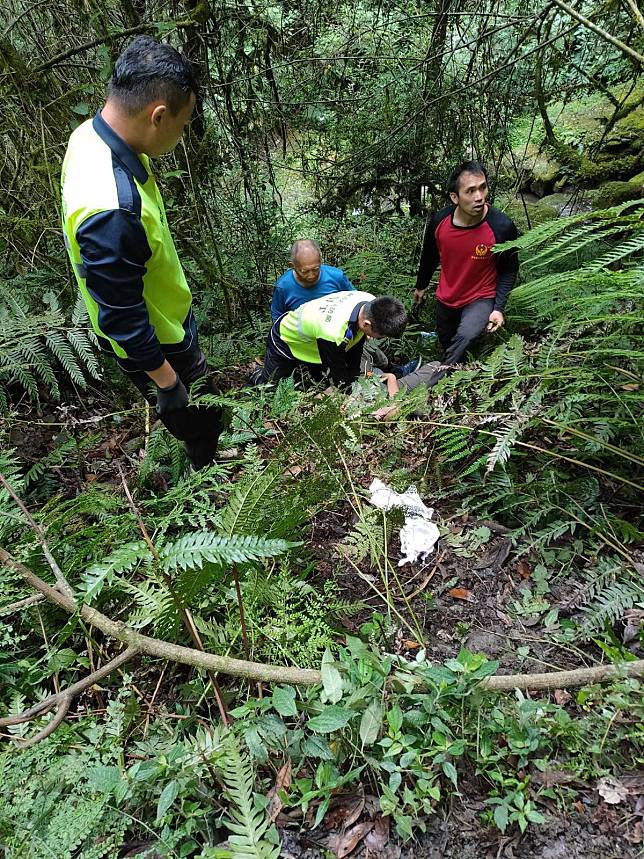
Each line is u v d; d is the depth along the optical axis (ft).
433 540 7.06
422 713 4.57
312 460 6.92
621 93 19.48
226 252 14.69
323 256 16.49
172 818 4.32
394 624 6.07
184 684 5.43
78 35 11.41
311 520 7.48
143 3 11.22
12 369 8.41
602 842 4.18
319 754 4.38
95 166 5.95
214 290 13.83
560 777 4.50
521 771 4.55
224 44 12.72
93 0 10.69
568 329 7.82
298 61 14.30
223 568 4.99
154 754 4.75
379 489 7.60
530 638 5.86
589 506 6.88
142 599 5.41
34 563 5.91
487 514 7.20
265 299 14.89
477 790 4.50
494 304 11.28
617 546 6.23
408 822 4.09
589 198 16.38
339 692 4.56
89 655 5.74
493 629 6.02
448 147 15.15
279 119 15.33
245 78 13.46
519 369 7.73
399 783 4.25
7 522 6.34
